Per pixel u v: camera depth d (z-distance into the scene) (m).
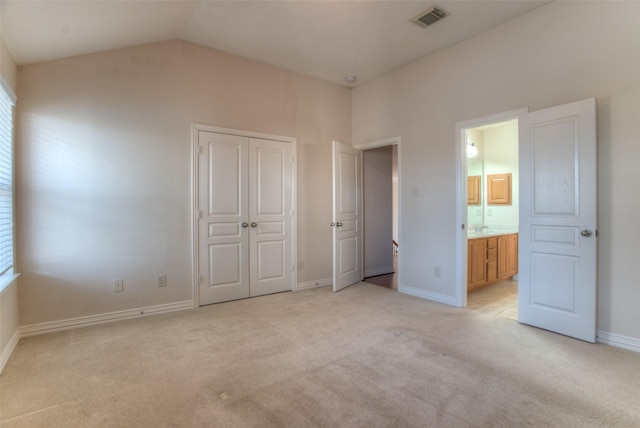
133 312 3.32
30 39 2.48
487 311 3.51
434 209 3.92
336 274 4.35
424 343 2.67
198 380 2.12
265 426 1.67
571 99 2.83
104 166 3.16
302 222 4.52
